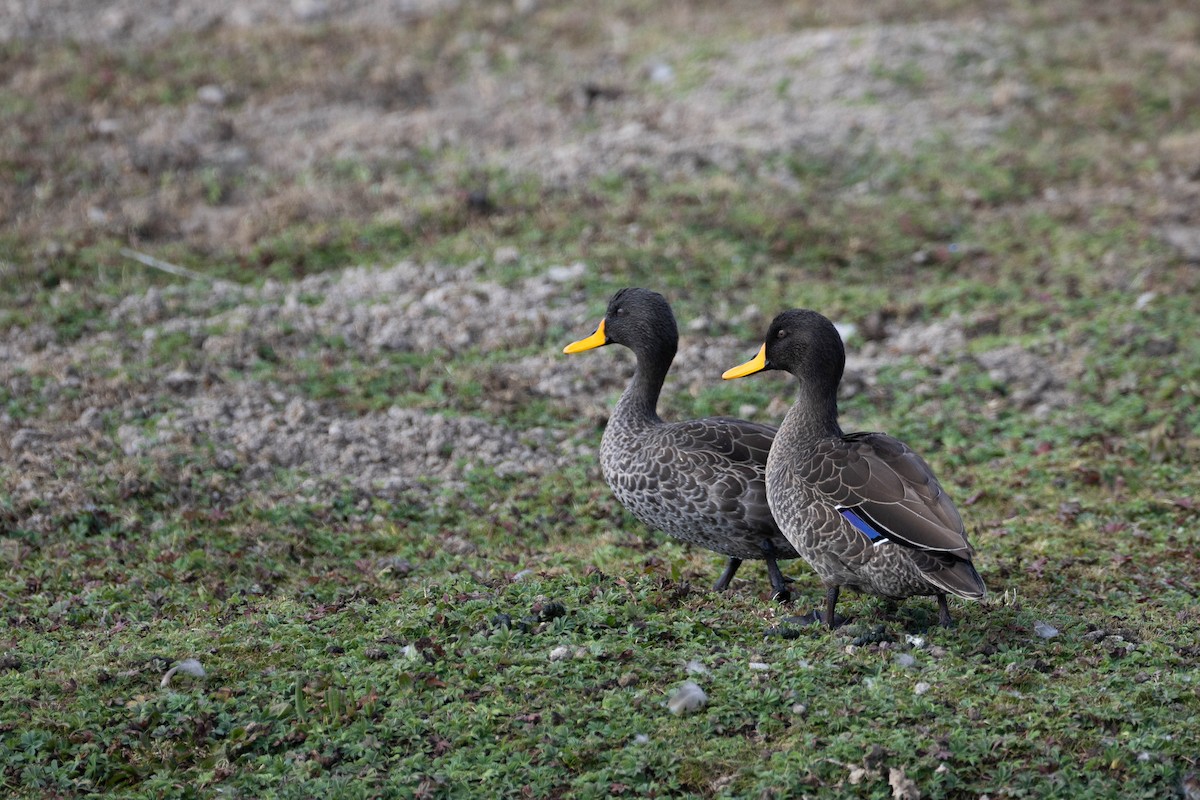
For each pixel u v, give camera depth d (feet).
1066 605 31.48
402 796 23.68
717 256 55.16
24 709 26.37
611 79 73.87
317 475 40.01
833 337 30.27
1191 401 44.42
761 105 70.08
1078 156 66.74
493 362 47.34
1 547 34.86
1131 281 53.83
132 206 58.18
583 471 40.98
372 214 57.82
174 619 31.42
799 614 30.94
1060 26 82.12
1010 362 47.88
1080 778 23.95
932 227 59.36
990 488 39.75
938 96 71.77
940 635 28.96
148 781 24.30
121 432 40.83
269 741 25.53
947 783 23.80
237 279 53.06
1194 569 33.83
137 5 80.43
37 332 47.75
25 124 64.23
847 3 84.07
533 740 25.20
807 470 29.32
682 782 24.21
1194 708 25.93
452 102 70.54
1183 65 76.84
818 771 24.09
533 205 58.39
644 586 32.09
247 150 63.98
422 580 33.65
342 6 83.87
